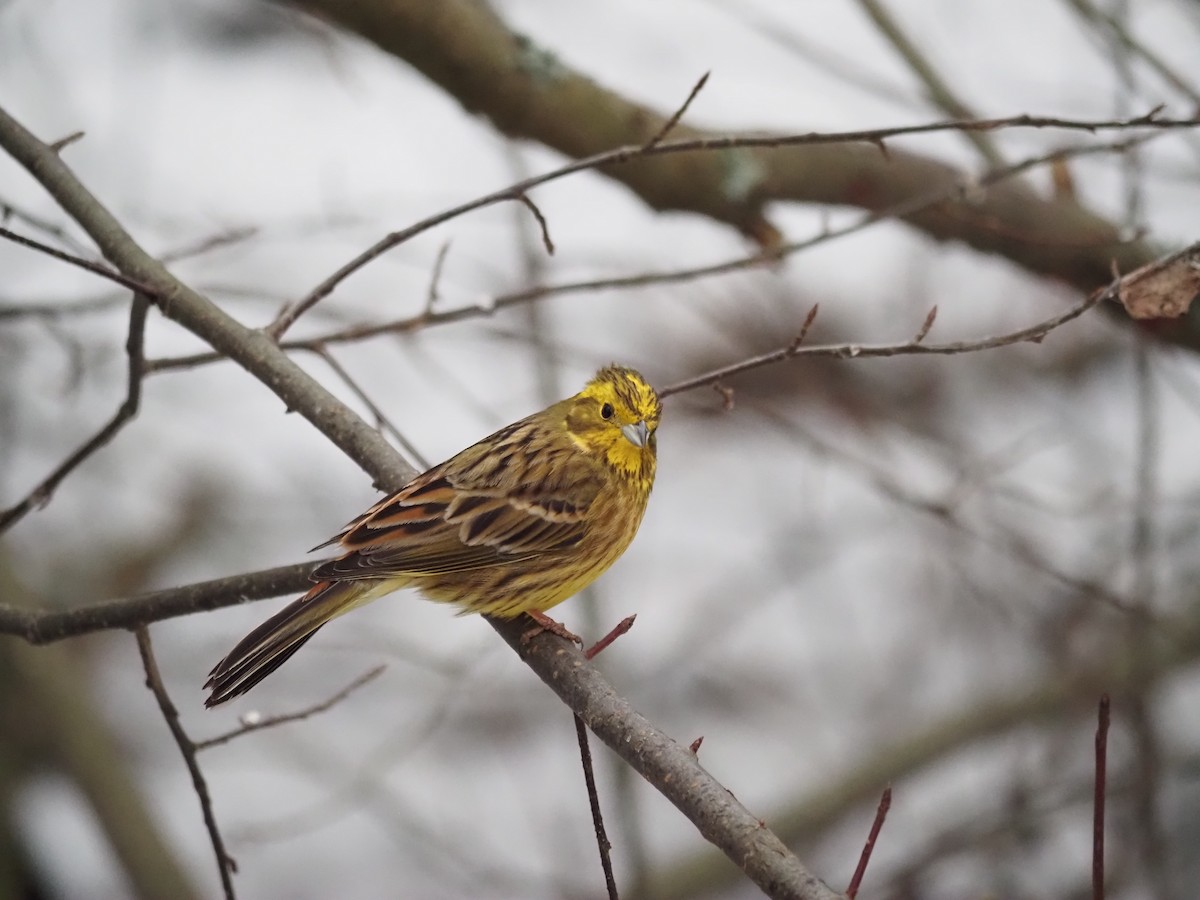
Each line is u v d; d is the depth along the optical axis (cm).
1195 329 1010
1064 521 1355
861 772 1259
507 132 1008
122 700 1408
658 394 699
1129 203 992
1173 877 1170
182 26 1714
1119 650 1230
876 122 1469
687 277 875
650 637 1411
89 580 1440
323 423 743
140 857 1223
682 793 531
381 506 777
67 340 998
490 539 797
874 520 1439
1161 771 1130
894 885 1177
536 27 1590
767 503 1508
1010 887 1182
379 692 1401
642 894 1115
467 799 1351
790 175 1032
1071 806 1191
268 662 698
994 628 1355
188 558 1471
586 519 832
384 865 1324
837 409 1432
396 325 855
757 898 1271
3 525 780
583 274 1520
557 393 1229
